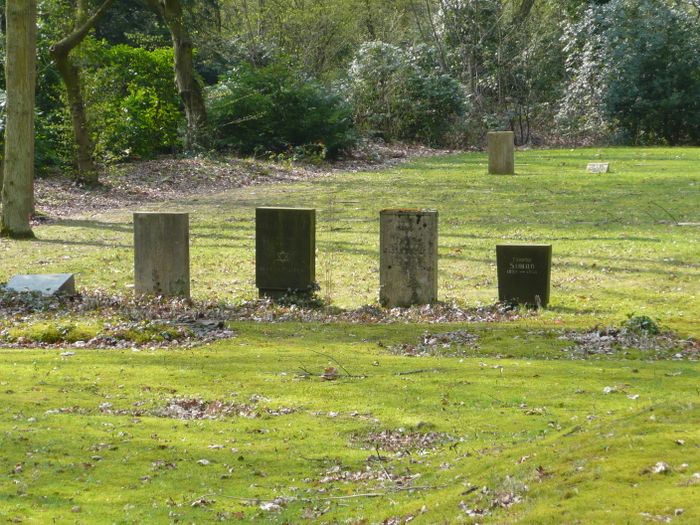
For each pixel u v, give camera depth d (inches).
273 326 536.4
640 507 186.2
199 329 527.5
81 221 977.5
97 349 490.0
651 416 234.7
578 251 761.6
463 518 212.5
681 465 201.0
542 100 2304.4
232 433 348.5
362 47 2060.8
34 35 857.5
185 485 295.0
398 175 1435.8
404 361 450.6
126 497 283.7
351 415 370.0
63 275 622.8
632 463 205.6
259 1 2132.1
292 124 1605.6
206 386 412.2
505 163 1398.9
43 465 311.3
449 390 399.2
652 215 941.2
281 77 1620.3
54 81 1360.7
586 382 406.9
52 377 426.0
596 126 2190.0
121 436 342.6
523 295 579.2
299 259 604.1
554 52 2304.4
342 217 974.4
